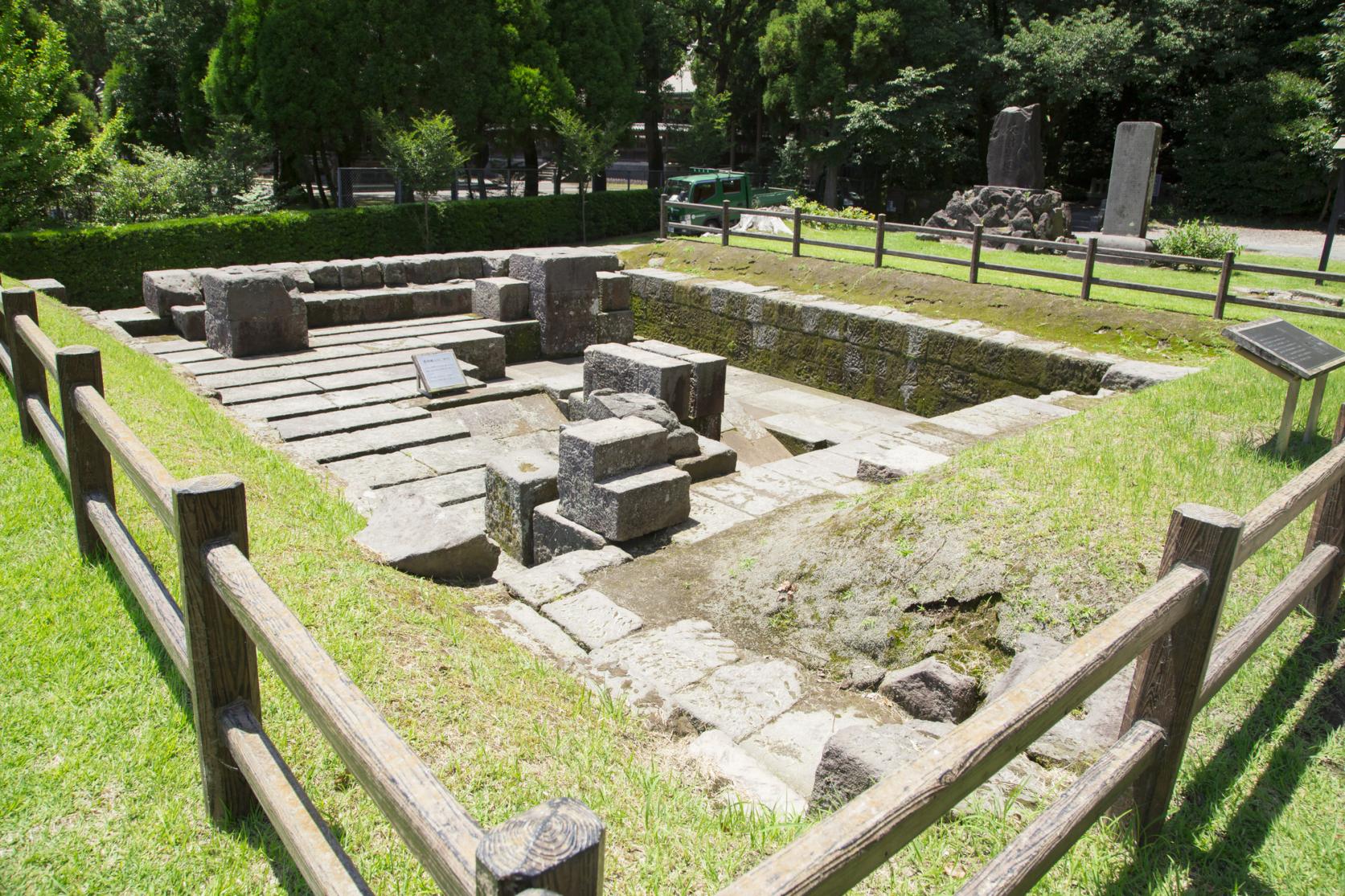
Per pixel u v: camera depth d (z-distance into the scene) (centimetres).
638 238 2614
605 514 604
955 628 445
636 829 285
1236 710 346
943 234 1353
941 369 1182
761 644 477
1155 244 1684
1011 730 201
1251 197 3069
